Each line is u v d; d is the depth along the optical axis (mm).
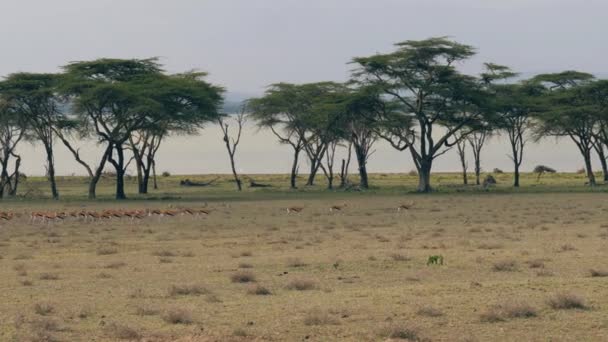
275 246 70938
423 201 144125
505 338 32688
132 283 48844
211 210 124438
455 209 122375
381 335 33031
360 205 134000
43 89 163750
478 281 47594
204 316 37625
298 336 33281
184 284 47094
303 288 45625
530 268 52844
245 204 140375
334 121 190750
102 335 33875
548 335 33094
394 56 174125
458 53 172125
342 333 33781
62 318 37625
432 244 69812
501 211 116625
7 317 37938
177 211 112188
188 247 71750
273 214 115938
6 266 58375
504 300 39969
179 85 166500
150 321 36750
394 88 174875
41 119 173125
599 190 176625
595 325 34594
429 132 178750
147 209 111625
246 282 48688
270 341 32531
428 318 36281
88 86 158500
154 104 155375
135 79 171375
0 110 167500
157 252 65562
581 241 70938
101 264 58906
